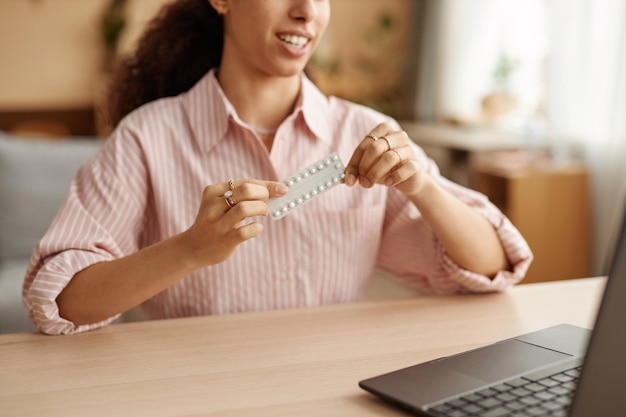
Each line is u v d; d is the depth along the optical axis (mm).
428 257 1343
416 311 1176
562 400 782
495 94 3844
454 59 4188
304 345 1025
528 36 3871
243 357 981
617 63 3045
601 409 685
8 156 2664
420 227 1354
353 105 1423
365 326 1104
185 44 1438
